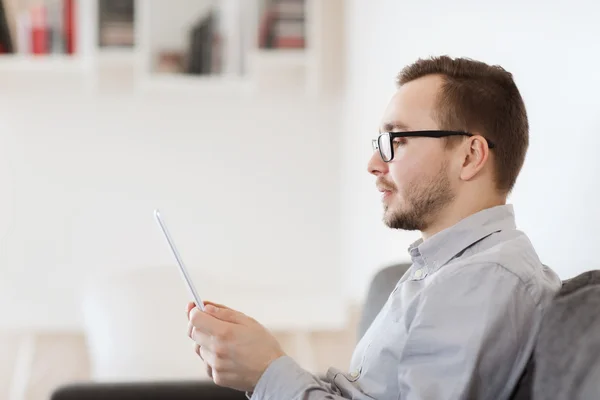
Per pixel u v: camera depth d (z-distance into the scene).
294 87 4.90
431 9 2.93
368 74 4.06
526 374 1.29
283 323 4.99
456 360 1.27
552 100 1.83
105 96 4.83
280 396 1.32
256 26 4.75
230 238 4.96
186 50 4.88
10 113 4.80
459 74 1.44
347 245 4.86
